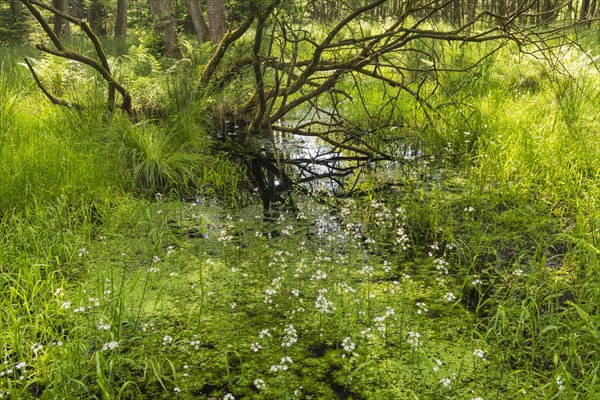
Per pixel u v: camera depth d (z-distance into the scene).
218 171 6.91
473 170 6.52
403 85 7.47
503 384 3.13
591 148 6.45
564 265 4.36
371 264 4.62
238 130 8.75
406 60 10.65
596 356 3.18
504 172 6.20
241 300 4.07
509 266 4.49
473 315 3.81
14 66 10.58
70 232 4.67
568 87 8.20
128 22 26.12
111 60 9.56
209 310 3.94
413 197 5.93
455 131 7.61
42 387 3.13
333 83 7.46
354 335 3.60
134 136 6.84
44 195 5.42
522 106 8.21
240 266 4.59
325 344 3.53
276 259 4.53
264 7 6.57
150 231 4.94
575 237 4.71
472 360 3.34
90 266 4.51
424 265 4.60
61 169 5.84
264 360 3.38
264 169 7.25
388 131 8.45
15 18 19.44
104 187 5.97
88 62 7.27
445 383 2.92
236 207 5.93
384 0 6.10
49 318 3.64
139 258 4.70
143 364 3.32
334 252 4.86
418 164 7.13
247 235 5.21
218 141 8.27
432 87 9.68
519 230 5.07
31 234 4.63
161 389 3.13
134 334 3.63
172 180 6.52
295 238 5.15
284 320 3.80
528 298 3.71
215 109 8.67
